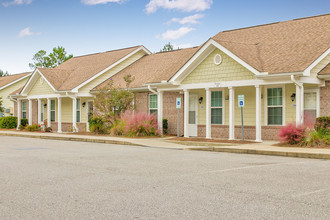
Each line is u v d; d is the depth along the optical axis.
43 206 6.41
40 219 5.69
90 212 6.01
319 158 12.55
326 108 16.80
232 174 9.28
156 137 21.25
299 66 15.94
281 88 18.33
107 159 12.38
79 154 13.94
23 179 8.81
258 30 22.69
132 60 29.78
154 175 9.22
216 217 5.65
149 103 24.58
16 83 39.75
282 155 13.38
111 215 5.84
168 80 20.77
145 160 12.09
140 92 25.06
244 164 11.08
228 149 14.83
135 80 25.14
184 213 5.88
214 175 9.16
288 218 5.56
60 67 33.81
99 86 27.02
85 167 10.59
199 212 5.93
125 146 17.61
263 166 10.63
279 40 19.89
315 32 19.00
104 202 6.62
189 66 19.83
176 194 7.15
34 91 30.59
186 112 20.61
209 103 19.55
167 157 12.92
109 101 23.02
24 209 6.24
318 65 16.83
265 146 15.40
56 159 12.42
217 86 19.00
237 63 18.22
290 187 7.70
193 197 6.91
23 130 30.58
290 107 17.95
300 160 12.05
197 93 22.12
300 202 6.48
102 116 23.94
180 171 9.80
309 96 17.44
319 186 7.78
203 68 19.69
